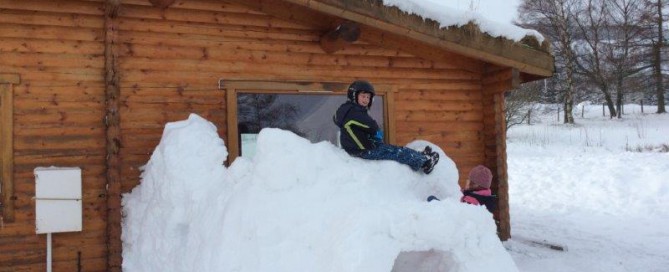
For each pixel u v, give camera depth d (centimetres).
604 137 2331
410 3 566
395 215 344
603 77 3216
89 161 543
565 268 608
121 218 543
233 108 592
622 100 3394
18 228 520
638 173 1226
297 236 365
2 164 514
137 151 559
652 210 967
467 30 594
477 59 692
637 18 3266
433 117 684
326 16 622
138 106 561
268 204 381
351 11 541
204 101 584
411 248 344
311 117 630
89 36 547
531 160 1703
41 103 530
